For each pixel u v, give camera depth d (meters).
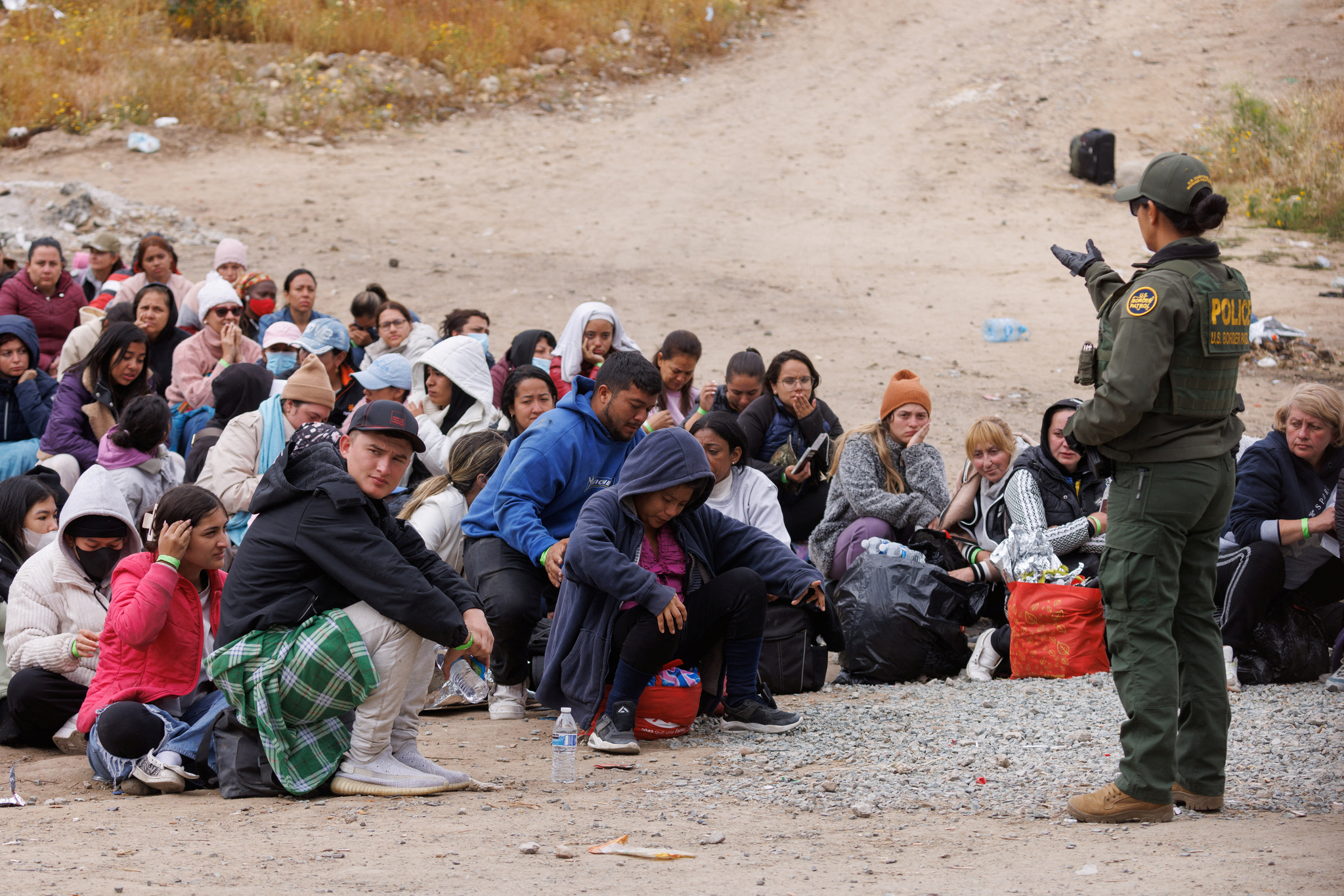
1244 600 8.73
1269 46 38.91
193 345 12.38
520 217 28.11
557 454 8.27
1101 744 6.97
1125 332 5.46
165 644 7.16
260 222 26.30
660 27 41.25
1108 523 5.72
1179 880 4.49
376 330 14.82
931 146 34.22
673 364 11.54
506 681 8.51
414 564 6.61
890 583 9.48
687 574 7.79
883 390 17.61
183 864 5.00
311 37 36.03
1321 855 4.75
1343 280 23.81
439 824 5.78
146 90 31.94
